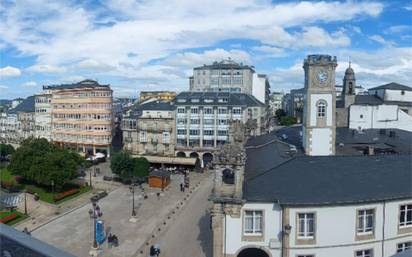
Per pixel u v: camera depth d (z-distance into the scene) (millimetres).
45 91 163750
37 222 72875
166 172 104625
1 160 140250
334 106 64500
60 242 61531
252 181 44000
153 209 80062
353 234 41250
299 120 190250
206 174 119062
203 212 76500
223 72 176375
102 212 78312
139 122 133375
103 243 60875
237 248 41875
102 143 142875
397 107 107125
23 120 173250
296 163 46469
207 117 128375
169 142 131125
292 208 40375
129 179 102562
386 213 42094
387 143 76438
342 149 71375
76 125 146750
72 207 82562
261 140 78562
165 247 58000
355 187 42938
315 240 40781
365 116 106375
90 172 118000
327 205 40469
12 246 11461
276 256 41344
